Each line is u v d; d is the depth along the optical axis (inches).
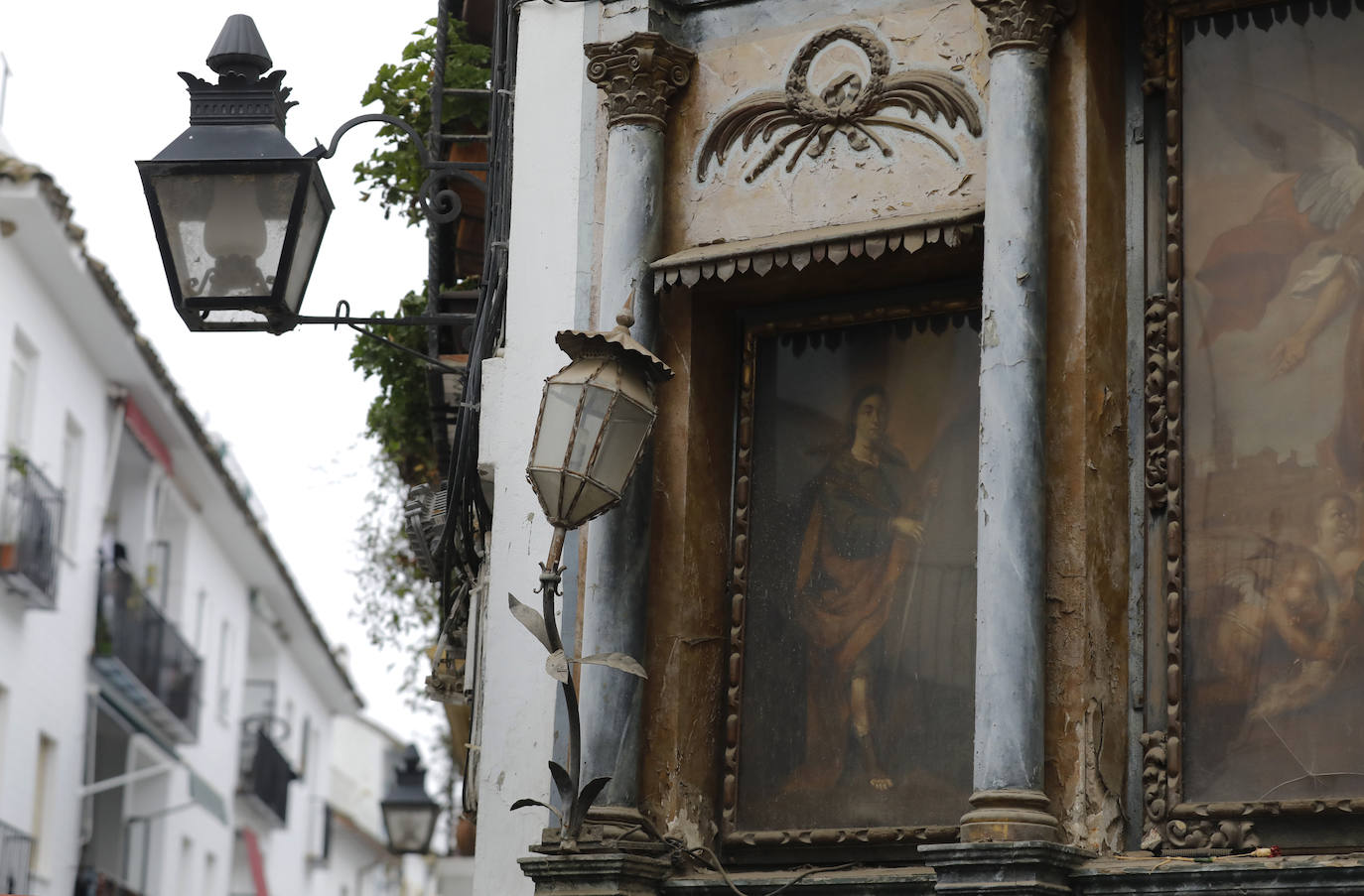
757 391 331.3
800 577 321.4
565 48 353.1
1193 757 281.9
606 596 316.8
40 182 899.4
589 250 342.0
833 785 311.1
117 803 1178.0
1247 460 287.7
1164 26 304.8
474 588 396.8
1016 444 286.7
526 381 345.7
